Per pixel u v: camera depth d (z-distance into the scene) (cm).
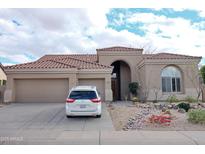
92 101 1231
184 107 1603
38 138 853
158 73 2388
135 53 2747
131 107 1744
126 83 2858
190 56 2461
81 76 2159
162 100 2344
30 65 2175
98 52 2728
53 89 2098
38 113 1454
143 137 859
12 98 2045
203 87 2436
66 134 914
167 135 891
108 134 912
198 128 1034
